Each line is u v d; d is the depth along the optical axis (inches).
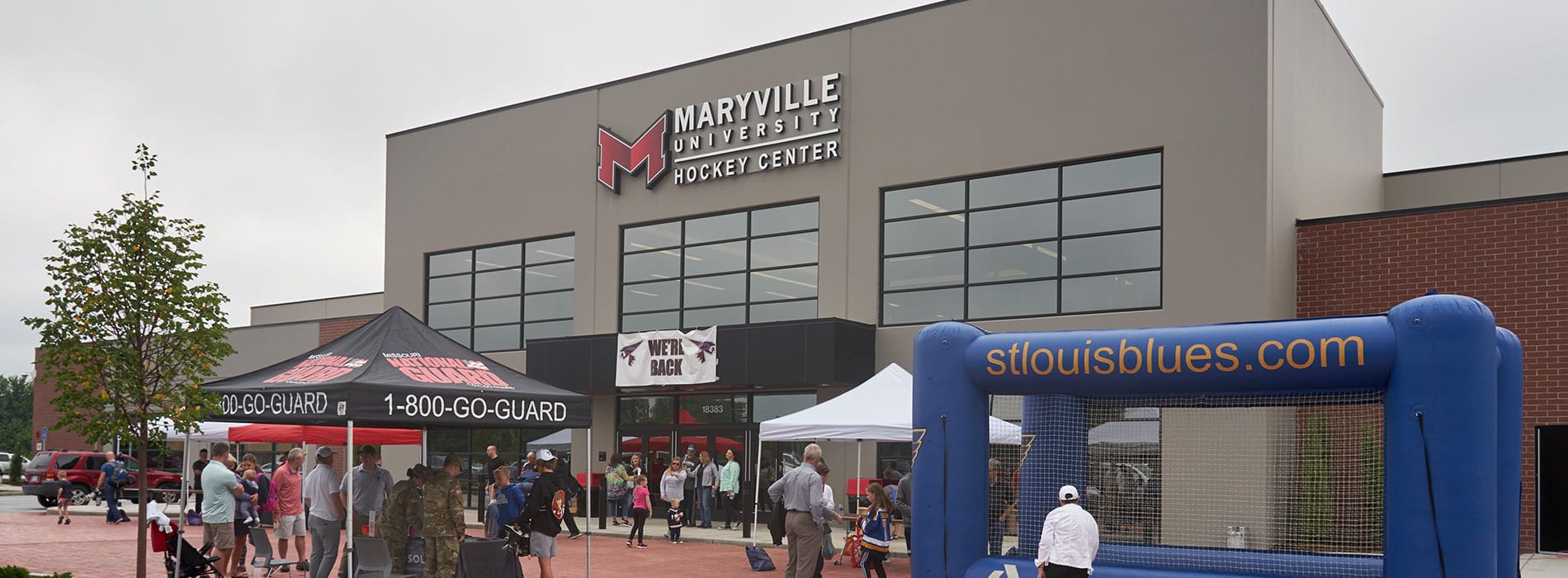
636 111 1079.6
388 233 1255.5
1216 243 768.3
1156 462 520.1
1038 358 435.8
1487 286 730.8
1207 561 446.6
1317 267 788.6
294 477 628.7
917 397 463.8
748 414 991.0
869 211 930.1
